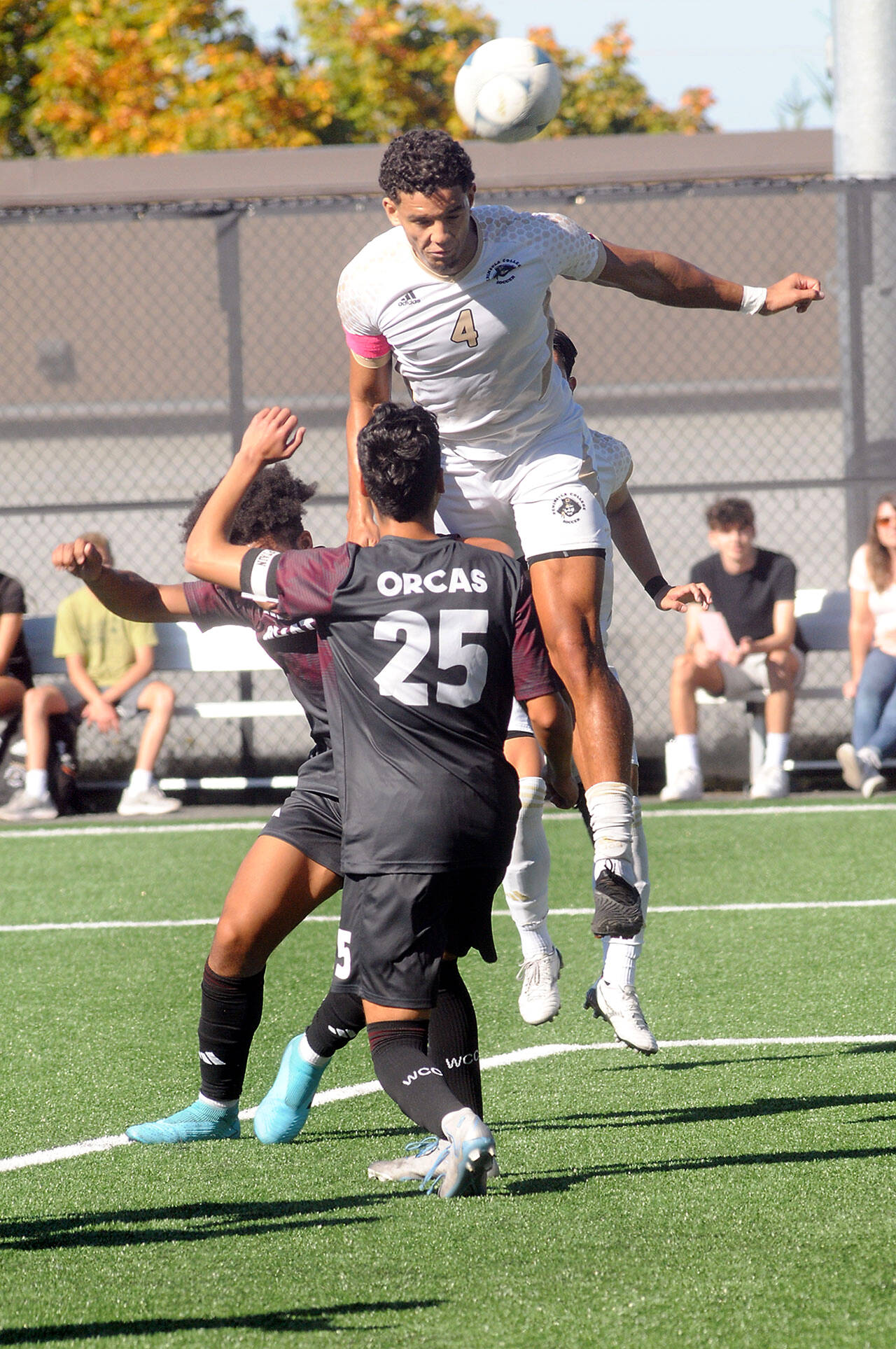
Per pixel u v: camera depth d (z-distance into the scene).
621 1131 13.80
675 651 40.44
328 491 51.81
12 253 65.06
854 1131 13.45
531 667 11.82
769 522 49.97
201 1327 9.43
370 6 81.25
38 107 80.56
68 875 26.62
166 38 79.81
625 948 15.14
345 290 14.32
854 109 35.75
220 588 12.90
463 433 14.51
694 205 61.56
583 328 69.12
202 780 33.06
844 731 37.03
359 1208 11.80
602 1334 9.19
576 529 14.23
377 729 11.17
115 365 66.19
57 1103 15.13
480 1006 18.66
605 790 13.33
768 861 26.30
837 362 68.25
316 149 61.88
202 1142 13.87
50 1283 10.27
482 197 32.69
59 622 32.03
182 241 64.56
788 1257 10.37
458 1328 9.35
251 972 13.23
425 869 10.99
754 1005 18.20
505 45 16.98
